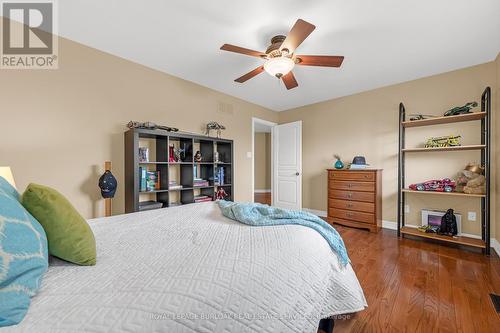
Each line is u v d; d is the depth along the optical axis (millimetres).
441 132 2977
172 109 3045
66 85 2182
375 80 3227
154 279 708
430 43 2260
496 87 2572
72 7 1757
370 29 2023
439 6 1728
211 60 2641
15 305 530
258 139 7621
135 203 2309
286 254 951
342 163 3863
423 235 2791
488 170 2396
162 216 1605
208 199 3262
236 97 3988
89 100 2326
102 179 2195
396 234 3133
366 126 3664
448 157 2926
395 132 3371
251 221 1372
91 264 819
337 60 2018
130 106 2635
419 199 3143
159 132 2541
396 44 2273
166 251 948
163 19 1905
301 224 1332
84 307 571
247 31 2068
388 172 3438
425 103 3105
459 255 2396
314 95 3896
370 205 3248
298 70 2887
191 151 2988
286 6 1736
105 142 2438
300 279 887
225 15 1850
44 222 788
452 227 2750
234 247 990
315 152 4344
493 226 2600
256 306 705
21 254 597
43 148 2053
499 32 2066
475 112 2623
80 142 2266
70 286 668
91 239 862
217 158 3414
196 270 766
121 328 522
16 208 674
